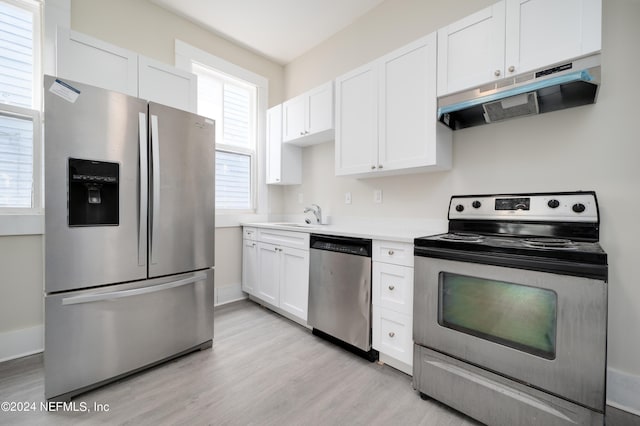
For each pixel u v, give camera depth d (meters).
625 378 1.40
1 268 1.83
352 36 2.71
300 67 3.28
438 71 1.75
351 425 1.31
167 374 1.70
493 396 1.26
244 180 3.24
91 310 1.52
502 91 1.48
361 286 1.85
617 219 1.43
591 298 1.04
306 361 1.85
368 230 2.18
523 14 1.44
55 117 1.41
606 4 1.45
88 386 1.51
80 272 1.49
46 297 1.40
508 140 1.78
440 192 2.07
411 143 1.89
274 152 3.14
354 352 1.96
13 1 1.90
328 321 2.07
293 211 3.36
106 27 2.22
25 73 1.94
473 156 1.92
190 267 1.92
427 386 1.47
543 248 1.17
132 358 1.66
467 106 1.60
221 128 3.03
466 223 1.85
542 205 1.58
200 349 1.99
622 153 1.42
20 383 1.59
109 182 1.57
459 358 1.36
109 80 1.97
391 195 2.38
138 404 1.44
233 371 1.73
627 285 1.41
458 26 1.66
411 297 1.61
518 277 1.20
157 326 1.76
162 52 2.52
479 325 1.31
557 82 1.31
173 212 1.83
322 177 3.01
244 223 3.02
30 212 1.96
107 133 1.56
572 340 1.08
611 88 1.45
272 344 2.08
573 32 1.31
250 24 2.74
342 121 2.34
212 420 1.33
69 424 1.30
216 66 2.87
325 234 2.10
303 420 1.34
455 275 1.39
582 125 1.53
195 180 1.94
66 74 1.80
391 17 2.38
